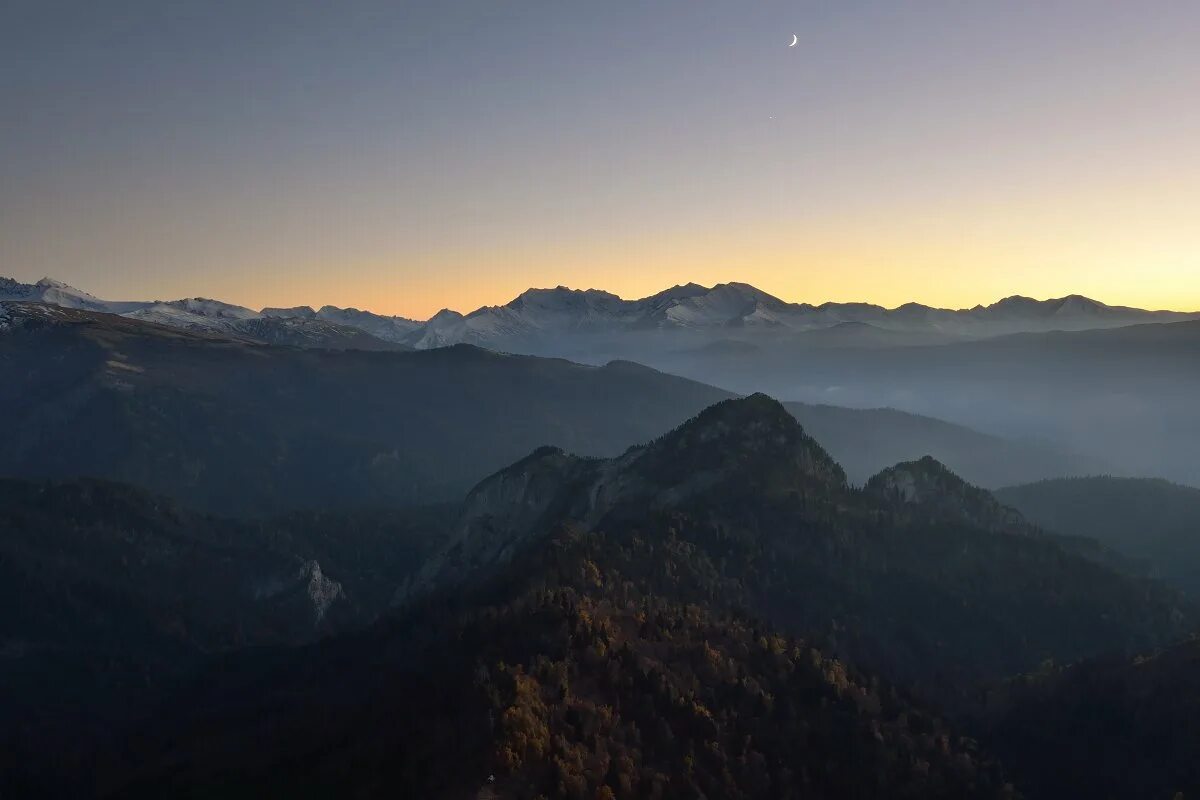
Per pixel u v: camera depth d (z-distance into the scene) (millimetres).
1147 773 164750
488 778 123562
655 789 132625
